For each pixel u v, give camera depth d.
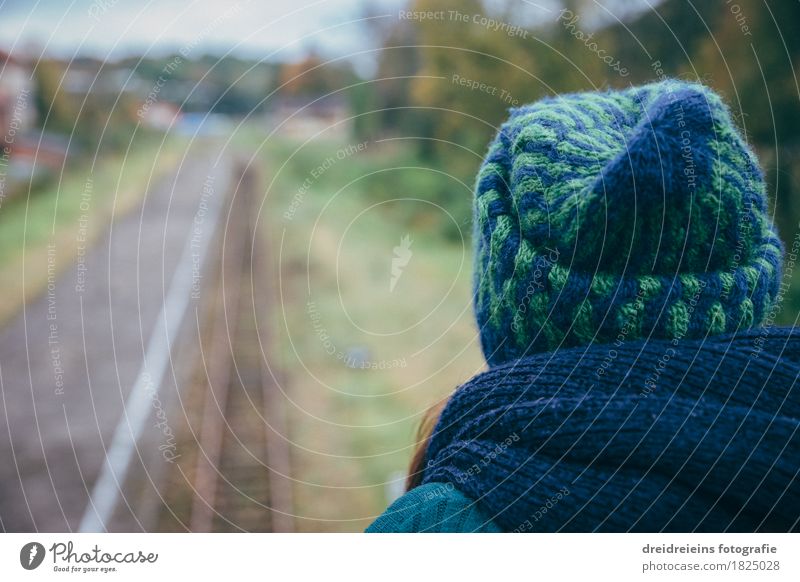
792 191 6.46
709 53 8.35
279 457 7.08
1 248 16.72
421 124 17.19
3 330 12.41
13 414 8.79
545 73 11.71
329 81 28.31
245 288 14.20
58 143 25.16
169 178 30.34
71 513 6.35
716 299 0.67
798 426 0.62
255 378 9.36
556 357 0.69
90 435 7.96
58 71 25.84
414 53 17.39
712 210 0.66
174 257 17.64
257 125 41.03
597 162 0.73
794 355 0.68
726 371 0.65
